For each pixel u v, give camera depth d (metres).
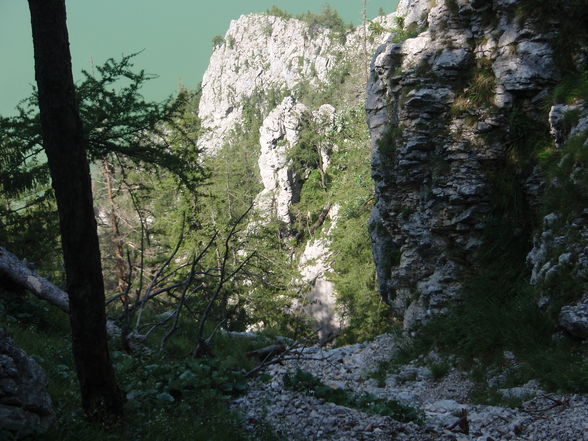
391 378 14.15
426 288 17.28
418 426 8.02
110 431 6.51
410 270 17.97
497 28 16.47
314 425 7.70
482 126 16.25
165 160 21.12
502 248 15.86
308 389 9.09
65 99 6.29
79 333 6.55
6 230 22.55
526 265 15.26
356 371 15.32
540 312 12.67
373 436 7.42
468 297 15.72
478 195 16.22
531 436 8.21
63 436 6.09
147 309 15.26
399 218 18.09
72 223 6.38
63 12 6.29
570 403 9.23
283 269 38.12
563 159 13.56
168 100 20.69
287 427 7.67
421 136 17.12
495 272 15.62
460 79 16.89
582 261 12.05
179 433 6.81
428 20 17.64
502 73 16.11
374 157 18.88
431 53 17.28
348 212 48.72
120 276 29.31
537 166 15.51
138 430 6.72
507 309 13.98
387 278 19.52
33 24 6.22
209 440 6.82
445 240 16.98
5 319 10.75
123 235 30.50
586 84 14.44
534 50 15.77
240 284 33.09
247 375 9.53
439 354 14.45
